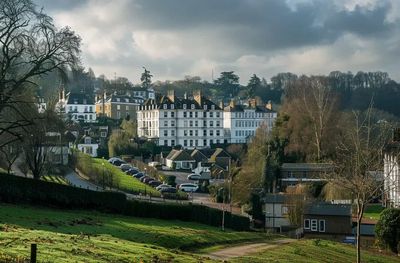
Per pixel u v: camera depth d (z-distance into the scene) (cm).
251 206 8050
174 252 3384
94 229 4016
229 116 18788
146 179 10912
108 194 5966
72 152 11388
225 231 5756
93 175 9856
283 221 7762
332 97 13400
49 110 6638
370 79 18725
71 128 13762
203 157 14512
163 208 6150
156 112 17662
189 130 17850
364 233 6769
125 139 15450
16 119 6128
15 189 5303
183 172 13700
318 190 9156
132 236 3919
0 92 5372
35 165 6812
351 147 6556
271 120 19200
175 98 18000
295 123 11450
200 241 4441
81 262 2373
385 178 4831
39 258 2316
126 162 13688
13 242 2650
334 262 4381
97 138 16112
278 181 10450
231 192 8712
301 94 12456
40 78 6225
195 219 6275
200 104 18188
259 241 5253
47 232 3300
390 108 17175
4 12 5303
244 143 17162
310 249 4816
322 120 11138
